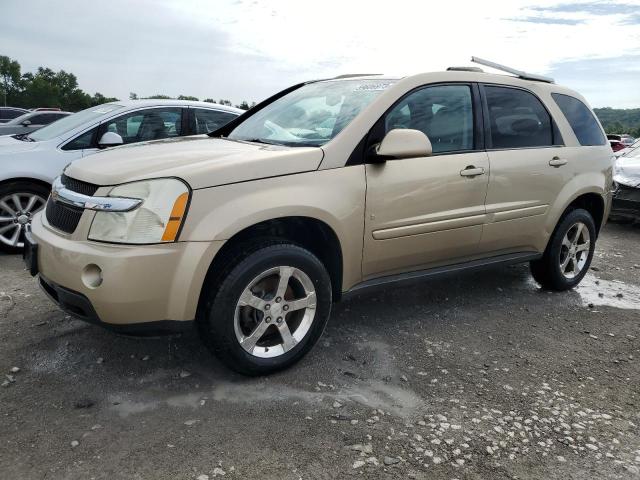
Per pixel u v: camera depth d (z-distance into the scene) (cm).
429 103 378
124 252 265
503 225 415
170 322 277
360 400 296
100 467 234
